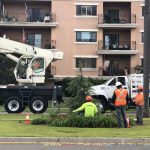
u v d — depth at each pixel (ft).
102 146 73.77
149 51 139.13
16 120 116.88
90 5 312.29
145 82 136.26
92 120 100.48
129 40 316.19
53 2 310.86
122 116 100.17
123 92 100.27
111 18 314.14
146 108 135.54
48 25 307.99
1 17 309.63
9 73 270.26
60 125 100.89
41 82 167.43
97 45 310.45
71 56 309.63
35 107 159.63
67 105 122.52
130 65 310.04
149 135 84.58
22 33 314.76
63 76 306.96
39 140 79.05
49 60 171.32
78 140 78.74
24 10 316.40
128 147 72.90
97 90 167.53
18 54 173.78
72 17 311.06
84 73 308.19
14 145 74.23
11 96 161.17
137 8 312.29
